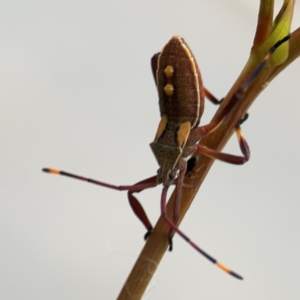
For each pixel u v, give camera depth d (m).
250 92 0.17
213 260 0.17
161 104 0.18
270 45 0.17
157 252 0.17
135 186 0.18
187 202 0.17
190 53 0.18
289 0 0.17
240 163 0.18
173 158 0.18
